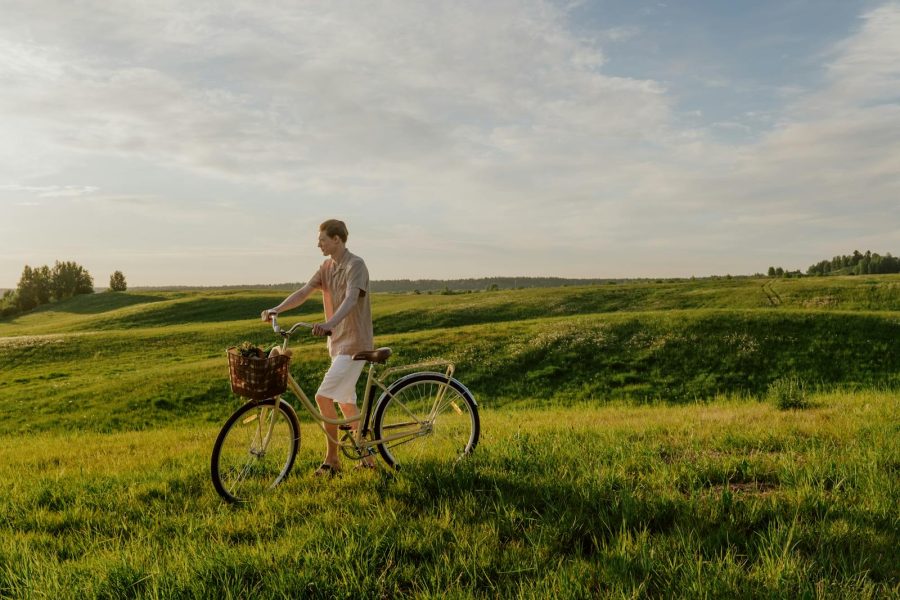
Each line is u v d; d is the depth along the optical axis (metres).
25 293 142.75
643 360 27.89
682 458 6.48
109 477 6.92
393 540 4.33
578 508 4.90
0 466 8.83
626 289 71.75
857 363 26.17
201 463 7.36
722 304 59.34
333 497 5.46
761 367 26.41
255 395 5.44
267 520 4.97
